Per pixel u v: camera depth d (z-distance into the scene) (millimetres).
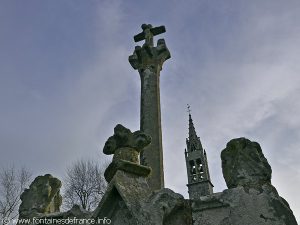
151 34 15148
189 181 45969
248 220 4715
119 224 5188
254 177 5109
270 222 4637
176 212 5105
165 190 5254
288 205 4871
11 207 18766
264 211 4738
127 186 5422
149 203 5062
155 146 10594
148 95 12203
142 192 5480
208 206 5070
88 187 24359
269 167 5273
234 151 5496
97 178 24922
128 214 5180
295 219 4688
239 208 4836
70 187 24266
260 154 5418
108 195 5344
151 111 11625
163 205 5023
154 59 13461
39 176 7434
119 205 5316
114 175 5594
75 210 6352
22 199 7133
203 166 46969
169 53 13938
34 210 6840
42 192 7113
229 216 4859
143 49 13570
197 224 4977
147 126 11172
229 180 5312
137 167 5785
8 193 19156
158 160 10266
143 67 13305
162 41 14188
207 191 43875
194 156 48281
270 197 4852
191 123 53625
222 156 5594
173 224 5004
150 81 12672
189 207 5152
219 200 5035
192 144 50094
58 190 7500
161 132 11234
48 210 7051
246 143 5480
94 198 23953
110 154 6309
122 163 5684
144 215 4906
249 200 4867
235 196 4949
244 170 5207
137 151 6227
